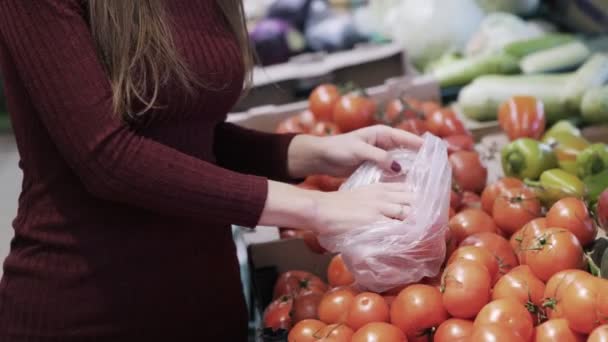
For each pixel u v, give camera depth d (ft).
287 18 10.93
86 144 4.31
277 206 4.61
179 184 4.44
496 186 6.36
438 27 10.45
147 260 4.91
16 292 5.01
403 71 9.65
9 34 4.26
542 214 6.44
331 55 9.66
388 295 5.16
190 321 5.14
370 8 11.09
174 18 4.63
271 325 5.57
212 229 5.19
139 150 4.40
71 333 4.95
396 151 5.48
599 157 6.89
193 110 4.79
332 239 4.89
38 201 4.87
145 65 4.50
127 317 4.97
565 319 4.47
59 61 4.22
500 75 9.35
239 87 5.02
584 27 9.99
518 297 4.75
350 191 4.97
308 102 8.78
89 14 4.41
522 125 7.74
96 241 4.83
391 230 4.82
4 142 14.47
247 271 7.72
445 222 5.00
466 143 7.63
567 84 8.55
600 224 5.74
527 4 10.43
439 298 4.80
